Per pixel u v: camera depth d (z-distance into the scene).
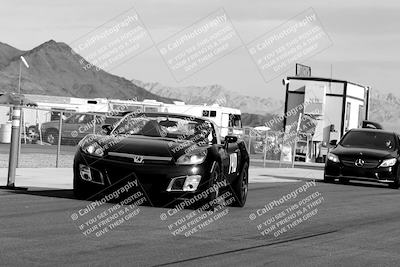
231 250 8.08
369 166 20.47
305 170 28.06
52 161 22.22
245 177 12.78
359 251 8.61
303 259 7.82
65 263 6.72
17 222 8.98
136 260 7.09
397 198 16.75
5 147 27.83
